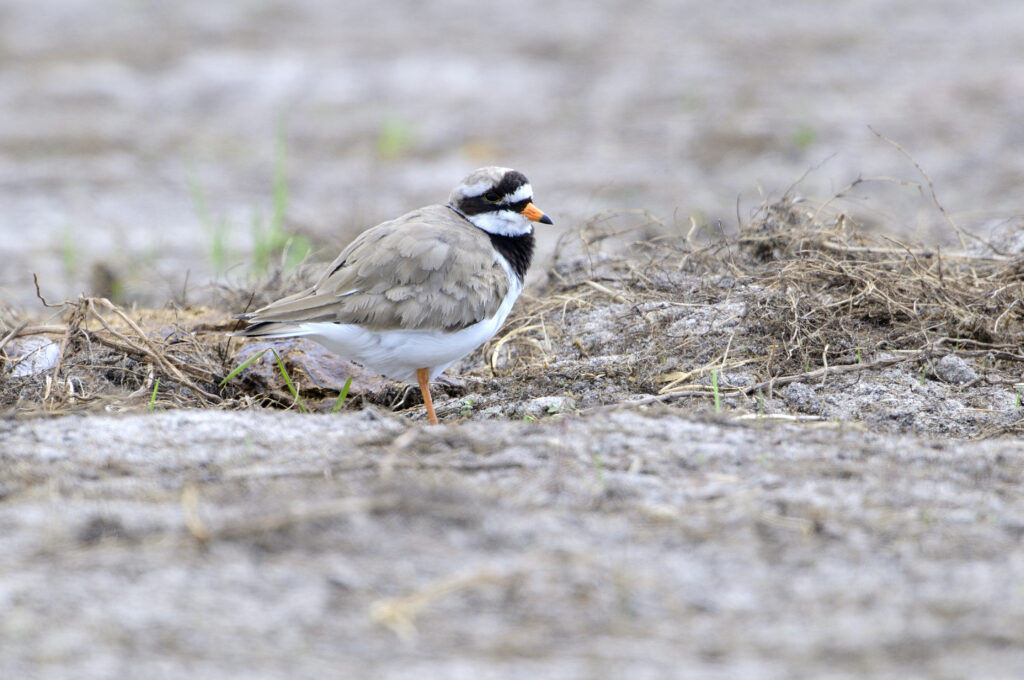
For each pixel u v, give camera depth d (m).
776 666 5.55
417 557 6.49
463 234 10.17
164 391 10.48
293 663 5.54
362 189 22.41
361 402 11.01
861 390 10.32
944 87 27.02
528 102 27.73
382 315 9.63
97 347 10.87
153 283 17.09
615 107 26.91
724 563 6.52
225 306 13.52
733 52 31.16
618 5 37.19
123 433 8.41
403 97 28.56
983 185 20.59
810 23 33.94
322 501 7.02
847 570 6.45
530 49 32.28
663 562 6.50
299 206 21.45
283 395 10.80
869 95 26.73
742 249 13.03
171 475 7.68
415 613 5.96
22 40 34.19
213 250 18.03
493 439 8.27
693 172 22.48
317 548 6.57
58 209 21.52
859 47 31.09
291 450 8.14
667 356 11.05
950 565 6.50
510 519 6.94
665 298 12.18
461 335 9.95
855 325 11.30
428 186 22.55
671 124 25.36
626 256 13.72
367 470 7.73
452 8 37.44
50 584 6.18
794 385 10.24
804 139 23.42
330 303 9.64
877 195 20.33
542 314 12.34
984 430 9.69
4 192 22.39
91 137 25.64
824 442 8.41
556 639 5.77
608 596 6.15
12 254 18.98
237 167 24.22
